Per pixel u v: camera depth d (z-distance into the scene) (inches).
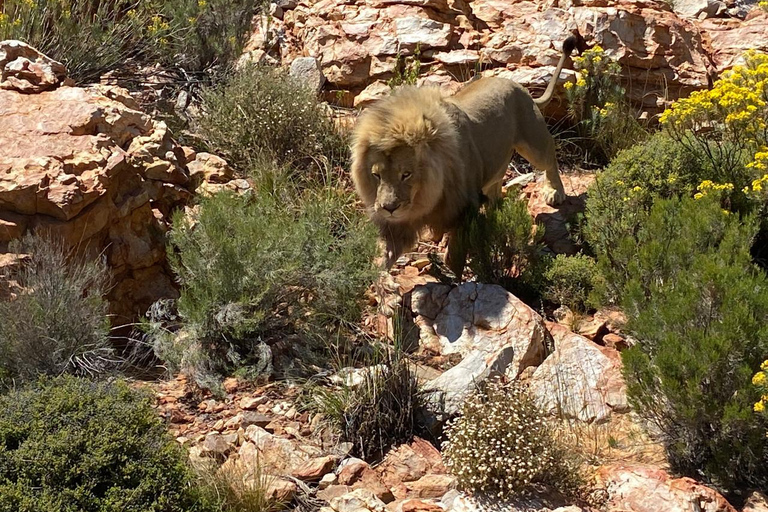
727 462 211.2
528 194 361.4
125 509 176.2
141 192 279.6
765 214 291.6
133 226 277.9
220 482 197.0
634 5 413.7
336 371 249.8
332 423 227.6
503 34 407.8
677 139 316.2
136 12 415.5
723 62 422.0
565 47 362.9
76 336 241.6
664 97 401.7
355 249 276.4
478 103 309.7
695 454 218.4
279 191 330.3
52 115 284.4
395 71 398.6
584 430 233.1
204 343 255.4
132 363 256.7
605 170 323.9
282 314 270.7
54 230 256.8
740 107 285.7
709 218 261.1
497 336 257.8
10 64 302.0
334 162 369.4
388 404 228.5
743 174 295.7
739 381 210.2
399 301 285.6
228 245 259.3
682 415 212.1
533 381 244.1
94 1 417.7
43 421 186.1
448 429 224.1
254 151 357.7
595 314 287.7
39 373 227.3
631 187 308.7
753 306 219.0
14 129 278.2
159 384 246.4
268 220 282.5
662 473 208.7
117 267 271.9
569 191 368.5
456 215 288.2
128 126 298.0
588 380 243.8
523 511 200.5
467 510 200.7
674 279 248.8
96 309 246.4
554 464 209.0
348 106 409.1
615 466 215.2
